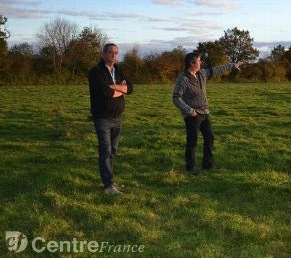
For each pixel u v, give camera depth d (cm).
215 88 4709
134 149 1273
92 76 850
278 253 600
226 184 923
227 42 8875
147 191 878
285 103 2792
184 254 587
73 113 2300
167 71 6500
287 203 815
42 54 6425
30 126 1839
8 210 744
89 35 6656
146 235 646
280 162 1092
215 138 1459
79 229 680
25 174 994
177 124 1853
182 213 749
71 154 1210
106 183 866
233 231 667
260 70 7344
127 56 6500
